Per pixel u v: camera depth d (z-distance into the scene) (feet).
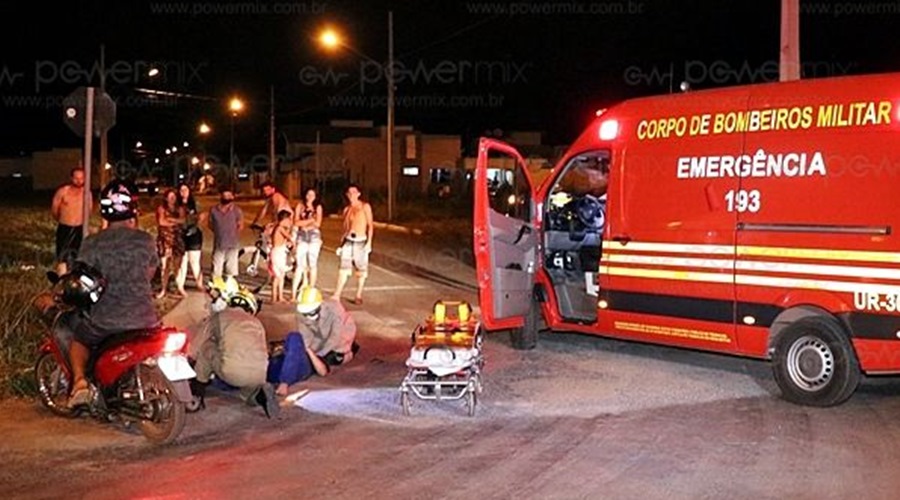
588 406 30.78
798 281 31.12
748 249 32.40
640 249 35.50
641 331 35.91
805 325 30.96
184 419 26.48
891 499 21.71
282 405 31.07
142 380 26.45
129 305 26.91
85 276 26.00
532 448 26.04
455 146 196.95
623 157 36.19
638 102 36.27
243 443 26.78
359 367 37.01
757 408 30.58
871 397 32.17
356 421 29.09
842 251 30.19
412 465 24.59
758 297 32.14
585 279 39.04
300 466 24.62
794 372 31.19
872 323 29.60
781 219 31.60
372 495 22.27
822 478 23.22
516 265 38.86
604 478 23.35
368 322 47.14
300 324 33.01
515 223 38.83
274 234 51.93
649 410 30.27
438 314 31.78
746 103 32.83
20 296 44.80
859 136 30.01
